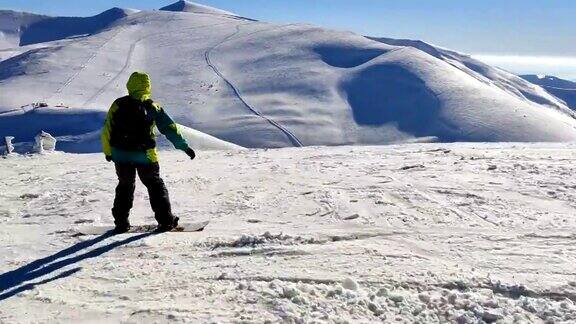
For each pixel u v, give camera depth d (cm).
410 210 720
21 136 11675
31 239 640
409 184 895
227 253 551
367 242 578
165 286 465
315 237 595
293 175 1034
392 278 469
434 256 531
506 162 1126
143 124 609
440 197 795
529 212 701
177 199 852
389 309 409
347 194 829
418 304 415
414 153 1372
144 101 607
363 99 18225
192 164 1287
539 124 16175
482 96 18150
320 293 437
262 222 685
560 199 772
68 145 9938
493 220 663
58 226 705
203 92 17862
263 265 510
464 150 1414
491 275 476
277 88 18662
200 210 771
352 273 484
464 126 16250
